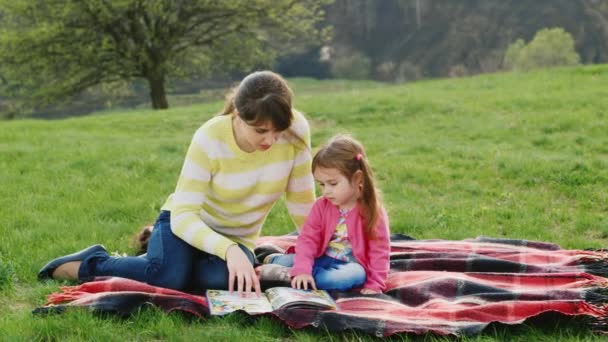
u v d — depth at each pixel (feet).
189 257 14.21
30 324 12.30
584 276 14.62
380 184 28.53
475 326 12.34
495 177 29.45
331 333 12.42
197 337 12.17
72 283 14.87
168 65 97.25
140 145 38.42
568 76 70.08
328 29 113.80
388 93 66.64
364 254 14.49
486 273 15.06
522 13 289.33
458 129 45.14
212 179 14.28
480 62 279.28
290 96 12.84
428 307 13.61
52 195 24.95
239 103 12.62
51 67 92.27
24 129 49.39
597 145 36.14
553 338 12.32
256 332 12.44
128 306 12.99
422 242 18.07
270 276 14.60
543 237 20.29
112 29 93.97
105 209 22.79
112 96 122.31
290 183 14.90
